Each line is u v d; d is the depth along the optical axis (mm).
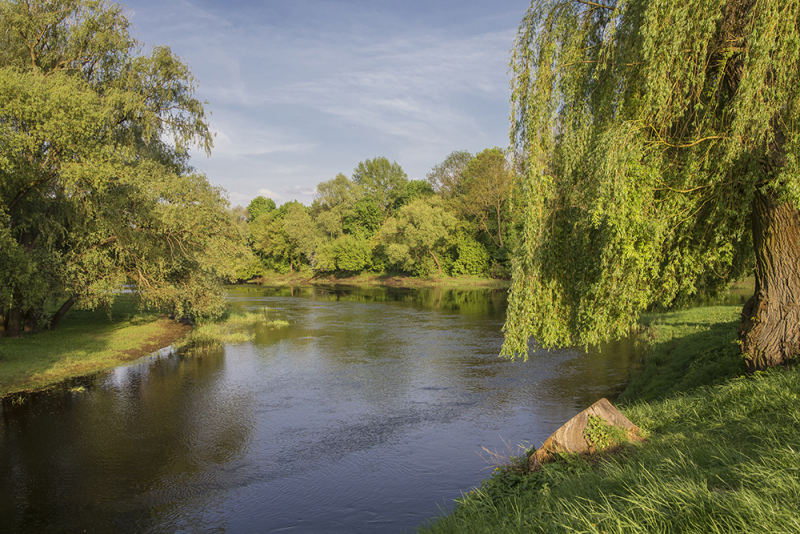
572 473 5758
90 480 9297
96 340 22203
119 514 8070
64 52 21438
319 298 50188
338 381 16500
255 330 27984
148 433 11742
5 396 14531
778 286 8477
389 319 32531
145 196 20516
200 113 25281
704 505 3619
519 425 11953
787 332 8312
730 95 8430
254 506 8297
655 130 8180
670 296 9250
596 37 9789
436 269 72812
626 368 17312
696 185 8250
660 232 7914
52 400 14234
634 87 8531
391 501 8336
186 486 9047
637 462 5316
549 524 4281
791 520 3141
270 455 10453
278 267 90875
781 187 7520
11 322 21578
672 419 7328
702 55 7840
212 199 23703
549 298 9289
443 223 69188
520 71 9648
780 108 7633
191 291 24984
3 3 19234
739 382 7859
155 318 30625
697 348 15148
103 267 20938
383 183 94438
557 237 9328
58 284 19500
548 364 18297
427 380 16516
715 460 4820
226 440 11320
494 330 27188
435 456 10250
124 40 22266
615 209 7699
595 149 8367
